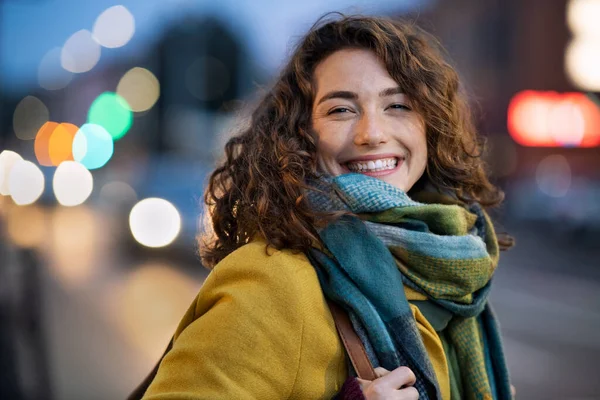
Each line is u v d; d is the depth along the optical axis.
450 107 1.71
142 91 34.62
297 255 1.44
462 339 1.60
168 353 1.39
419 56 1.66
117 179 17.64
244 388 1.31
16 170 21.56
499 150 20.83
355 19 1.65
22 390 4.35
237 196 1.63
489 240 1.75
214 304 1.41
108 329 6.48
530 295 10.44
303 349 1.36
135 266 10.23
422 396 1.37
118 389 4.83
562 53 19.95
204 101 25.22
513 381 5.96
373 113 1.57
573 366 6.49
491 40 21.83
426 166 1.78
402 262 1.49
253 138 1.65
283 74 1.76
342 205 1.49
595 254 14.79
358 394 1.29
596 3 19.31
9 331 4.39
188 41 27.33
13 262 5.14
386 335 1.37
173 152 14.12
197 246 1.89
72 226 15.05
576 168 18.80
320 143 1.59
